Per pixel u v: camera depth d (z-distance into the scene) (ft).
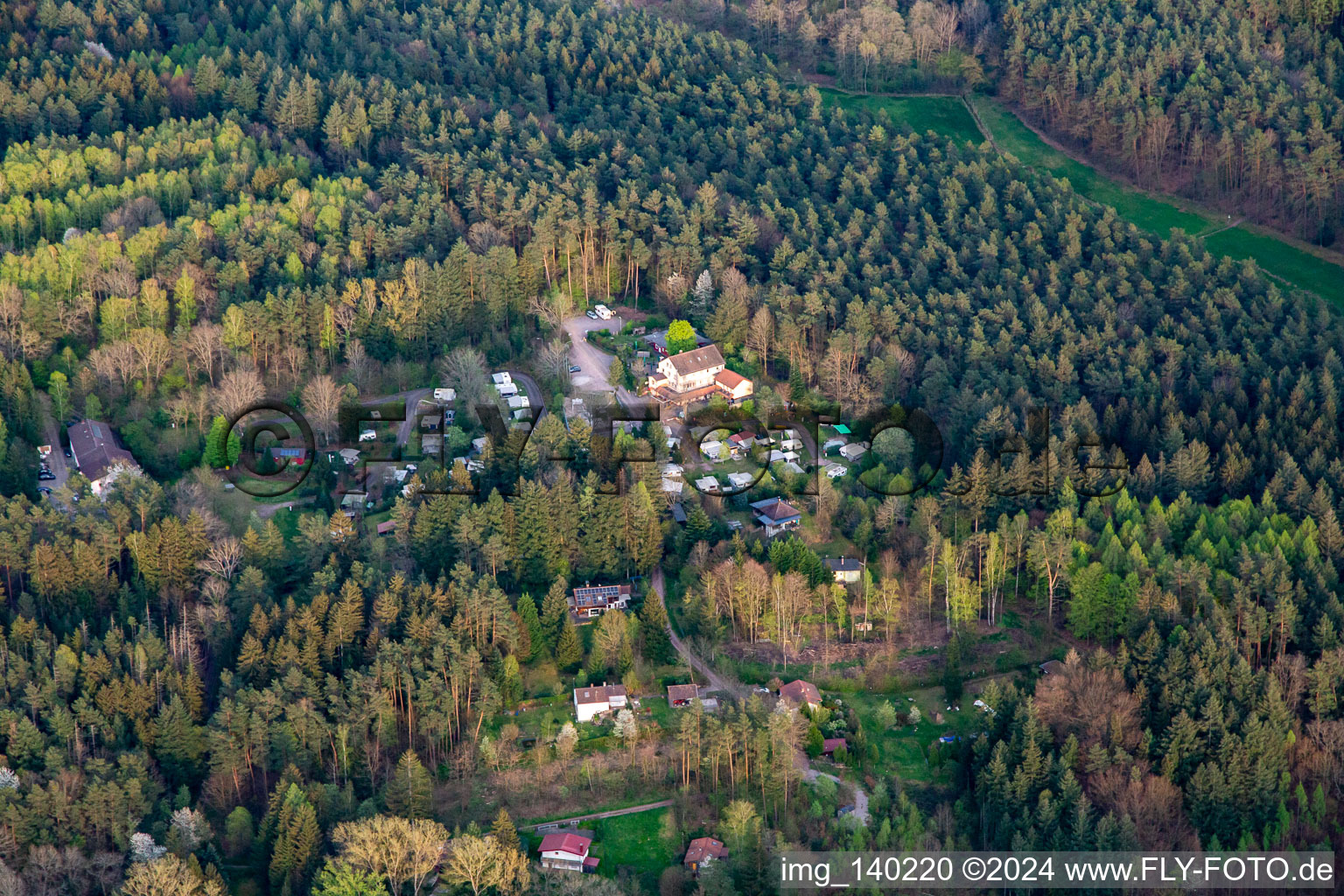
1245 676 603.67
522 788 591.37
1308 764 588.50
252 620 626.64
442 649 616.80
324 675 612.29
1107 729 591.37
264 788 588.91
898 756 609.01
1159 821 565.53
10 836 543.80
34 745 566.77
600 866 556.51
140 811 561.43
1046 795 565.94
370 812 563.48
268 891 550.77
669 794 588.91
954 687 632.79
